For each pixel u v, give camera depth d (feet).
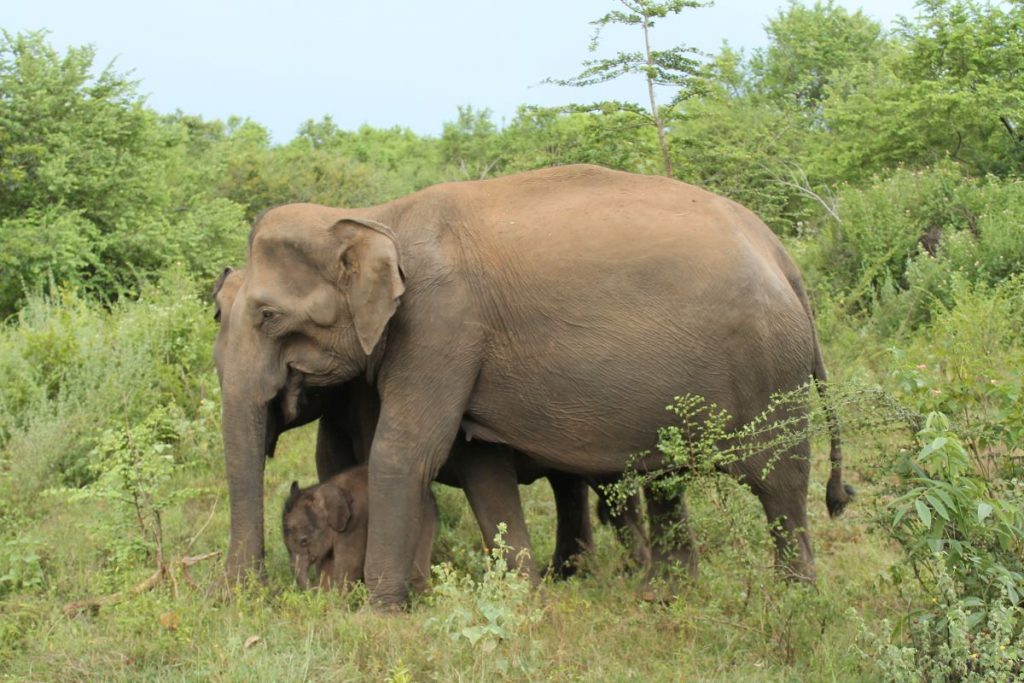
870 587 21.99
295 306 23.21
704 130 58.13
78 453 31.91
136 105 71.36
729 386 22.53
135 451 24.54
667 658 19.45
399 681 17.39
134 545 23.85
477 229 23.40
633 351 22.53
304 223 23.47
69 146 65.51
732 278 22.39
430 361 22.75
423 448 22.84
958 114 73.67
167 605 20.88
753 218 24.39
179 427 33.58
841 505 23.99
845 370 37.63
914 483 19.06
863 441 20.86
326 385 23.81
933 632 17.47
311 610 21.22
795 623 19.76
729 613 20.71
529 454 23.76
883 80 98.68
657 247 22.67
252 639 19.66
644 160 48.01
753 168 55.62
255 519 23.35
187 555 24.30
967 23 76.28
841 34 130.31
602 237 22.94
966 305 33.96
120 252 66.49
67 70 69.31
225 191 91.45
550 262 22.88
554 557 26.84
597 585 23.52
